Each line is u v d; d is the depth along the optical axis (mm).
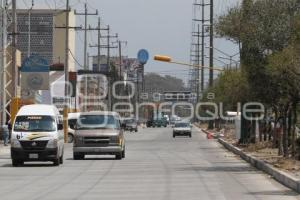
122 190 36250
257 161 53844
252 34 49438
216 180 42156
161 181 41500
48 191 36000
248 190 36000
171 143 112312
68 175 46562
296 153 55031
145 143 112250
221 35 52219
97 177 44781
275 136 74938
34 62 109562
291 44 46406
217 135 137125
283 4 49312
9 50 108625
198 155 74938
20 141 55406
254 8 49656
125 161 62781
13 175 46812
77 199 32156
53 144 55594
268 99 53062
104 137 64812
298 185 34438
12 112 89938
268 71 46875
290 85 47812
